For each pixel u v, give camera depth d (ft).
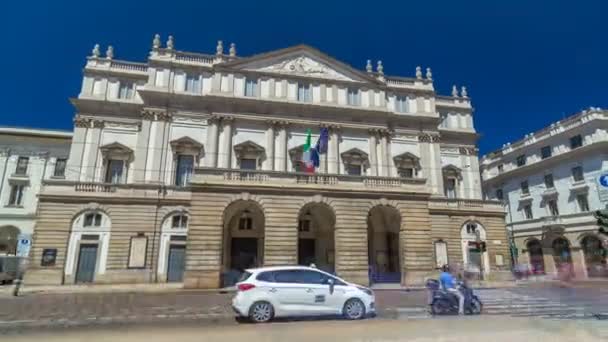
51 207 88.94
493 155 175.01
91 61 110.11
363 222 80.64
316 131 112.16
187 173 103.35
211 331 32.35
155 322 38.27
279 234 76.18
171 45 111.75
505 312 45.37
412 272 80.53
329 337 29.14
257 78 112.68
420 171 116.67
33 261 85.25
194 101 106.73
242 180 78.07
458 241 109.91
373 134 115.14
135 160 100.99
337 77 118.21
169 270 92.02
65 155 135.64
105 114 105.50
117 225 91.20
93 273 88.07
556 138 142.20
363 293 40.83
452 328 32.65
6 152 131.75
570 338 27.96
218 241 73.72
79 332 32.78
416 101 123.65
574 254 129.49
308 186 79.61
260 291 38.19
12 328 35.32
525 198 153.28
